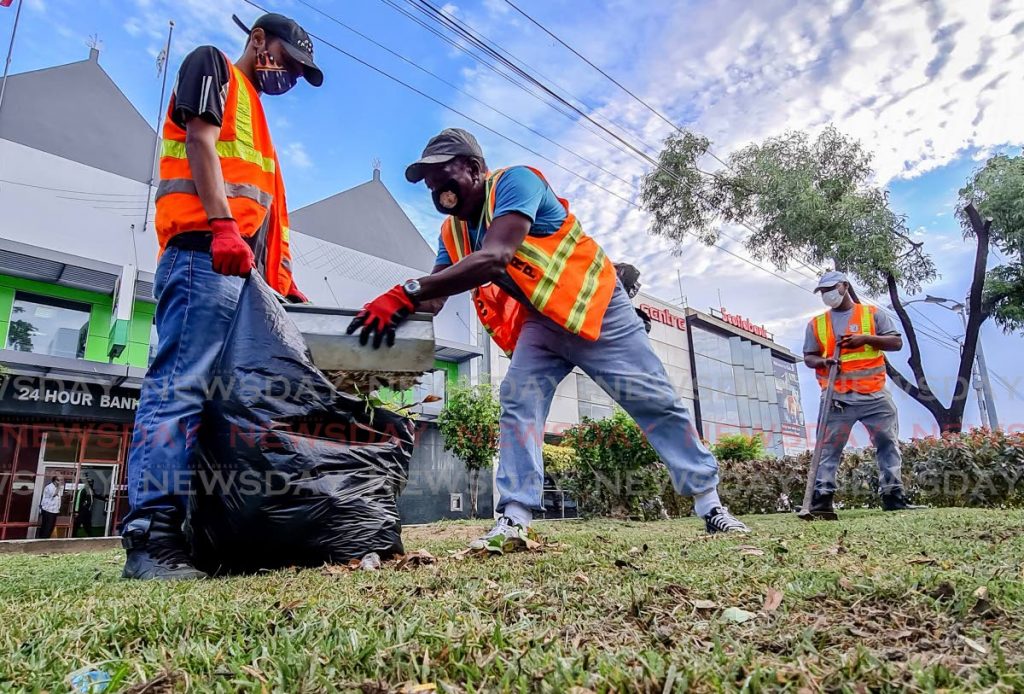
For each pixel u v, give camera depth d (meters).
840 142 13.71
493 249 2.36
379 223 20.53
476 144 2.68
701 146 14.38
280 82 2.56
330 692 0.65
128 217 14.70
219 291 2.16
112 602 1.29
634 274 3.87
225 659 0.79
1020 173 12.35
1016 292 12.30
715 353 29.20
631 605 1.08
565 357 2.86
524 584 1.39
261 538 1.95
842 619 0.96
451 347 19.08
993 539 2.15
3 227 13.19
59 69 14.93
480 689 0.65
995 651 0.76
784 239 13.94
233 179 2.27
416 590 1.32
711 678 0.66
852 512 5.24
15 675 0.75
